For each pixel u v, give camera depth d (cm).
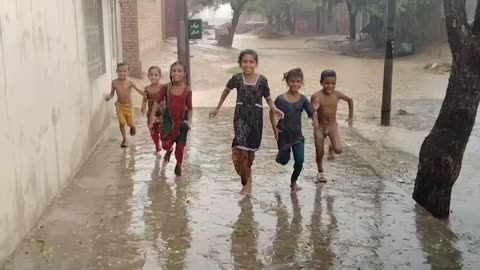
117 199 589
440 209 571
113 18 998
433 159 571
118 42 1057
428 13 2989
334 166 728
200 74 1955
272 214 548
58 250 459
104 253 455
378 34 3091
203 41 3909
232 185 641
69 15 660
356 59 2745
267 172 693
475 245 491
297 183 650
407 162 778
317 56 2931
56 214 541
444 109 572
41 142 533
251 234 498
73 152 666
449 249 473
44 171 542
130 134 851
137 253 455
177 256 451
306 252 461
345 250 466
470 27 556
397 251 466
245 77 596
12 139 451
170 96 658
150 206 569
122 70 806
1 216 424
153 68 789
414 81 1853
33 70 513
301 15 5459
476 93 559
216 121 1030
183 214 546
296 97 609
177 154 667
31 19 512
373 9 2966
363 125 1075
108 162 737
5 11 445
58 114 598
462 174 759
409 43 2783
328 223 526
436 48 2827
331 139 667
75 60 686
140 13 1861
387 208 571
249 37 5256
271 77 1973
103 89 877
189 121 665
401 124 1090
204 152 793
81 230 502
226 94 609
